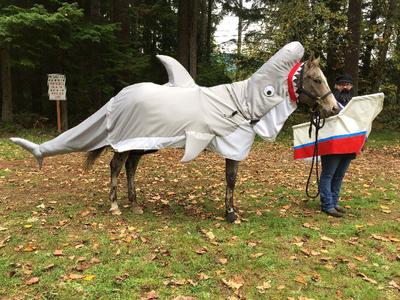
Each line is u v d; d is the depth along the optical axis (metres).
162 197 6.62
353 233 5.05
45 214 5.61
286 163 9.89
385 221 5.57
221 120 5.02
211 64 22.83
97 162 9.46
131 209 5.78
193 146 4.89
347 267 4.14
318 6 14.15
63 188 7.10
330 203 5.78
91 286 3.68
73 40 13.58
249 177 8.19
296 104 5.16
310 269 4.10
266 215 5.73
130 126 5.00
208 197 6.68
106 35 13.93
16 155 10.11
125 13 16.23
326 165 5.71
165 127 4.91
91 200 6.33
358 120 5.49
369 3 17.83
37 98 18.69
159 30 21.36
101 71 14.98
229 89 5.18
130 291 3.62
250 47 15.54
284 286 3.75
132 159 5.67
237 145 5.05
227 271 4.00
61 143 5.40
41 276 3.87
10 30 12.30
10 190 6.89
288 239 4.82
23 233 4.92
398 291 3.73
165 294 3.58
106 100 18.03
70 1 16.84
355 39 14.13
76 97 18.09
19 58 13.70
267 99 5.04
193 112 4.94
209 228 5.12
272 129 5.07
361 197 6.72
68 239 4.72
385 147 12.98
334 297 3.59
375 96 5.45
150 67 19.14
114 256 4.29
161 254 4.35
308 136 5.73
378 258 4.36
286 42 14.59
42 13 12.79
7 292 3.60
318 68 5.09
